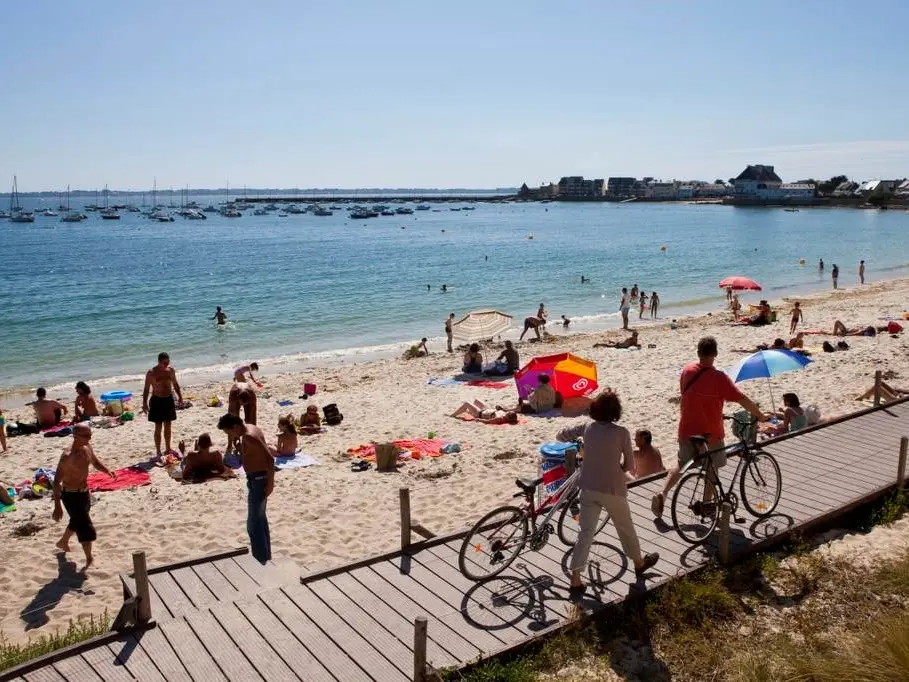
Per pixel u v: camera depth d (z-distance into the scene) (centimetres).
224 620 620
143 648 579
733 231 12269
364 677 541
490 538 698
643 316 4031
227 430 820
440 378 2373
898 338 2633
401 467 1369
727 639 642
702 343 759
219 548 1008
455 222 16962
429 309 4325
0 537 1065
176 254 8350
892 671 563
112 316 4056
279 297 4797
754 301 4509
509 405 1919
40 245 9906
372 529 1057
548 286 5334
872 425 1202
